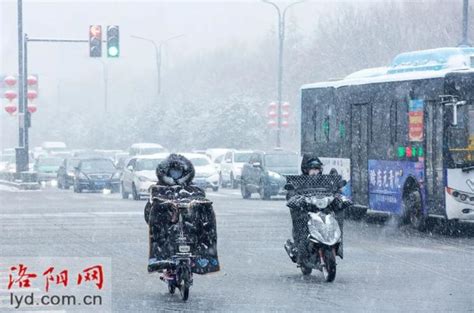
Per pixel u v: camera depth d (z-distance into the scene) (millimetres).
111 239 43156
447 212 43906
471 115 43750
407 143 47344
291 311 24156
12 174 107375
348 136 53844
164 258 26203
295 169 74625
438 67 47062
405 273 31344
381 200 50094
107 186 91312
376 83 50719
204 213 26078
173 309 24578
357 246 39875
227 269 32625
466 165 43562
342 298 26234
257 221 52969
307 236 29891
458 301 25609
